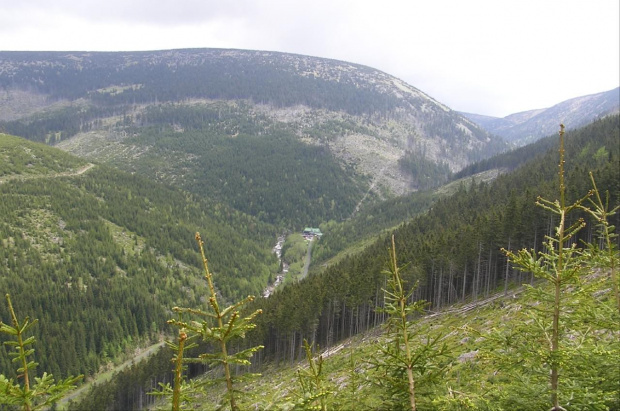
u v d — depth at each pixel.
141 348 125.25
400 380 10.28
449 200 143.88
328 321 75.62
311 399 8.83
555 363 9.72
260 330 73.38
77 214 183.50
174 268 171.25
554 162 136.62
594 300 11.12
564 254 10.27
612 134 148.12
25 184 199.25
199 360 8.00
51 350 103.19
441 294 79.00
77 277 139.75
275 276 192.25
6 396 7.21
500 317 43.72
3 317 108.31
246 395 8.56
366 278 70.62
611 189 61.28
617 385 10.27
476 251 70.94
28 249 145.75
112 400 85.50
